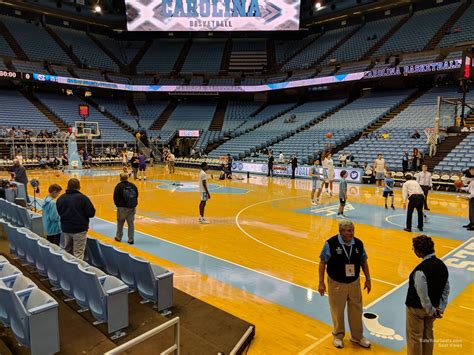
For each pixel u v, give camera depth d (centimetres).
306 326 476
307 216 1160
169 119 3709
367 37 3325
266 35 4131
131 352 383
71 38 3806
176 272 663
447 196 1597
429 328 358
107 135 3228
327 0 3612
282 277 641
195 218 1122
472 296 571
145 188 1797
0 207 991
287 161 2447
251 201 1442
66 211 583
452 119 1967
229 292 578
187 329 445
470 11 2850
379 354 411
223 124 3581
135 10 3575
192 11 3559
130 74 3731
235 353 395
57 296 505
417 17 3203
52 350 368
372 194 1644
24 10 3644
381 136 2289
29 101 3191
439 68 2378
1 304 387
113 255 544
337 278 416
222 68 3825
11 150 2612
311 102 3497
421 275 344
